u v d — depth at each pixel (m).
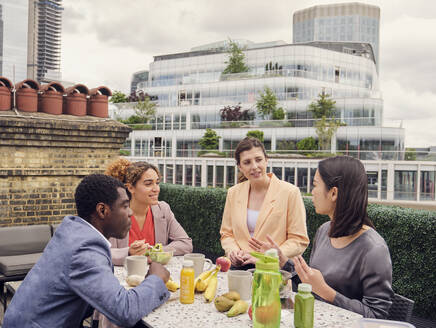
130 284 2.16
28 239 5.08
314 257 2.37
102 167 6.24
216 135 47.78
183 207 8.14
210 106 51.91
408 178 33.62
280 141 44.91
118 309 1.68
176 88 56.66
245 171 3.26
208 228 7.65
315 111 45.88
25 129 5.49
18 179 5.60
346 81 56.84
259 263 1.66
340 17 126.62
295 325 1.70
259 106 48.19
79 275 1.68
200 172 43.75
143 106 54.22
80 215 1.90
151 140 51.78
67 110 6.13
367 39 126.62
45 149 5.76
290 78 50.06
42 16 107.81
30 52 107.31
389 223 5.10
